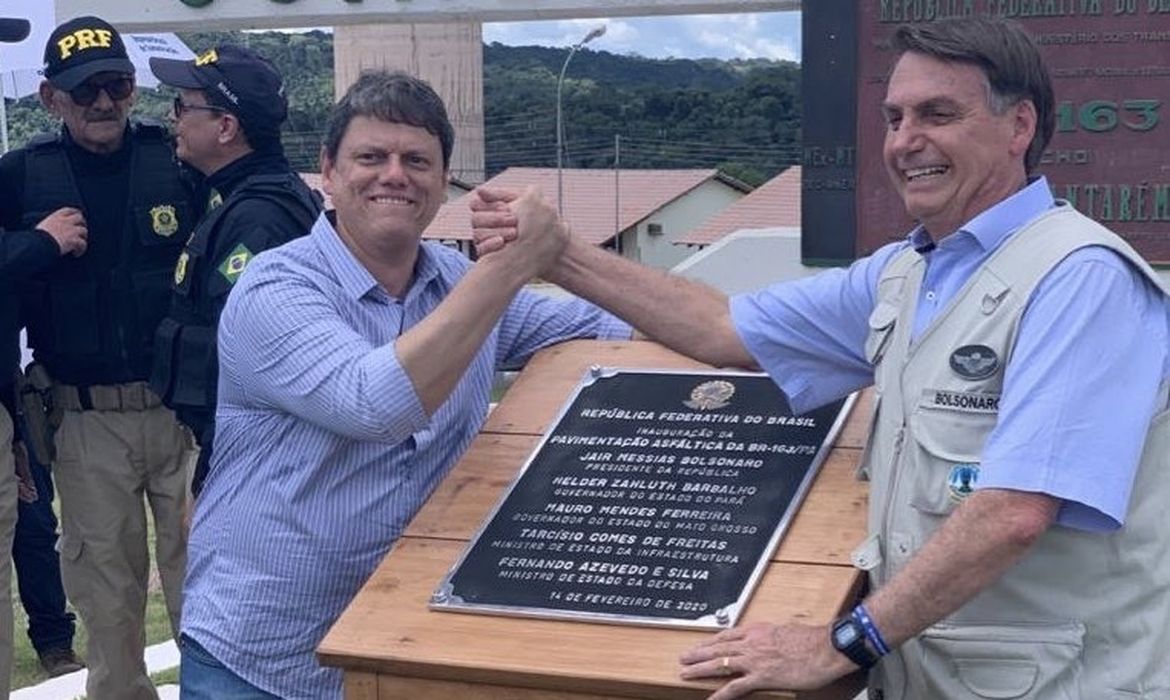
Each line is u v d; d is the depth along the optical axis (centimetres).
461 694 250
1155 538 233
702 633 243
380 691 255
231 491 286
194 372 361
